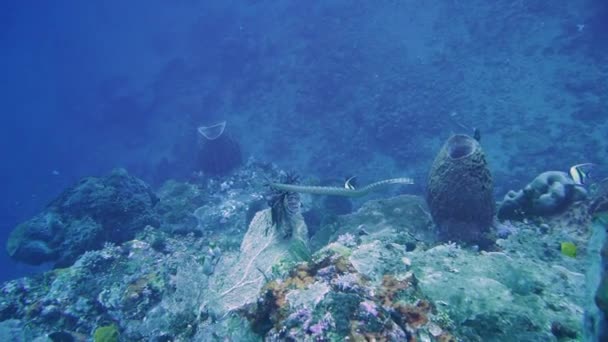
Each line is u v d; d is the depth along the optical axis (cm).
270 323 379
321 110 2756
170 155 3167
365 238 673
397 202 899
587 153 1736
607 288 247
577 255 587
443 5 3152
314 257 429
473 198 661
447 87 2478
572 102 2023
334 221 936
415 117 2317
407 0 3394
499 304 391
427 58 2800
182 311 610
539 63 2325
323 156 2422
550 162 1756
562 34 2400
